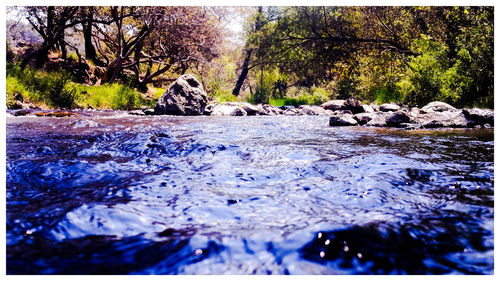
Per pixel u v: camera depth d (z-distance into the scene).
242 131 5.32
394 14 16.11
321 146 3.71
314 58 19.94
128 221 1.49
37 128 5.25
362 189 2.02
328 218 1.53
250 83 42.03
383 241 1.26
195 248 1.21
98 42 20.45
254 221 1.51
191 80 11.73
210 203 1.77
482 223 1.48
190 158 2.97
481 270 1.11
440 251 1.23
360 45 17.58
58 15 16.58
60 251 1.21
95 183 2.12
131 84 19.33
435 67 11.62
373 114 7.56
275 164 2.72
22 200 1.77
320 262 1.12
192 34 18.94
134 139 3.87
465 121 6.41
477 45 10.89
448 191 2.00
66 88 11.70
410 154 3.21
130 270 1.09
